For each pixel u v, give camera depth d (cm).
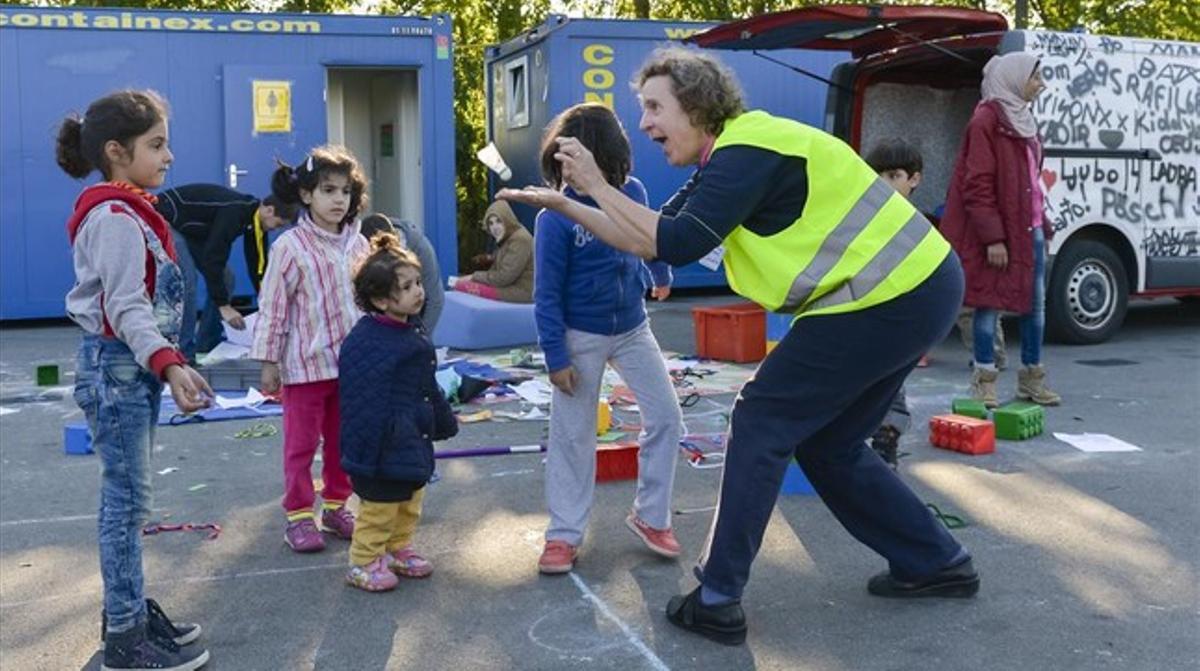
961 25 895
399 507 432
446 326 988
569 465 441
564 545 440
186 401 329
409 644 378
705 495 539
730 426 377
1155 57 970
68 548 482
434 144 1277
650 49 1305
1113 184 960
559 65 1284
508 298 1000
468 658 366
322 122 1242
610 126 406
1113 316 982
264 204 772
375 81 1409
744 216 351
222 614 406
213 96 1214
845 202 356
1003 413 636
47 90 1174
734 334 904
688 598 383
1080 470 571
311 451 472
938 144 1009
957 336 1035
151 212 341
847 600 407
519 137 1393
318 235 468
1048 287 955
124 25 1188
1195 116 991
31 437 687
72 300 344
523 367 872
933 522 402
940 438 617
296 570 449
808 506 514
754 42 947
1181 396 753
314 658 368
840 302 357
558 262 424
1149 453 604
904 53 941
